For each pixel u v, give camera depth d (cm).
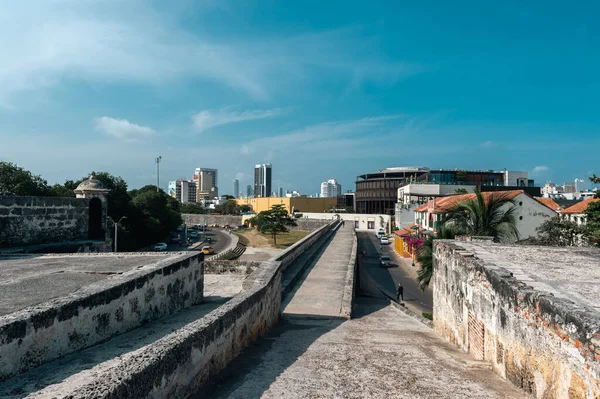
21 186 3588
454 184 6103
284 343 781
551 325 481
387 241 6009
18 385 399
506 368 600
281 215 7312
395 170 9762
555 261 873
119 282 634
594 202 1955
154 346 415
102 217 1398
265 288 900
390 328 1094
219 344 562
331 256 2839
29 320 447
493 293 665
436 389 523
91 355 512
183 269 859
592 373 397
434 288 1115
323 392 495
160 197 5819
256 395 477
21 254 982
